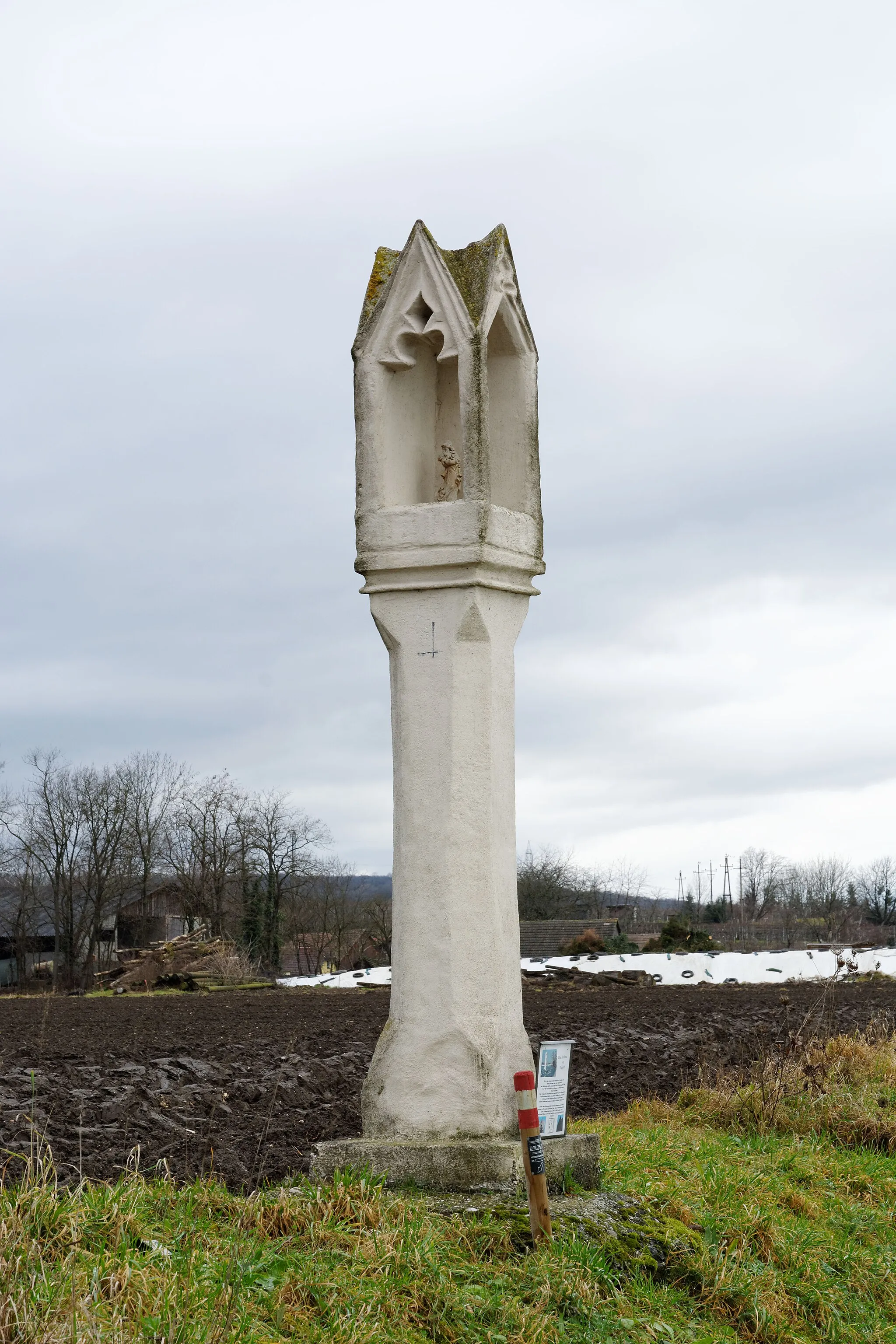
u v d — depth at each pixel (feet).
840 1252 33.14
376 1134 30.25
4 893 252.21
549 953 240.73
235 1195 29.22
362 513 31.99
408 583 31.35
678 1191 32.53
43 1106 44.09
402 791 31.22
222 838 249.55
